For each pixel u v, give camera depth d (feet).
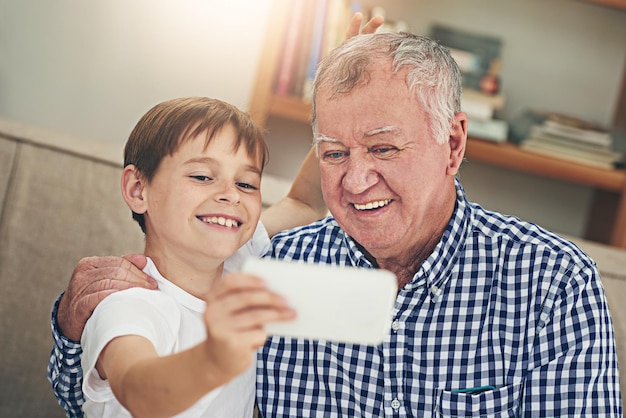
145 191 4.49
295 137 10.25
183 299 4.33
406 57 4.17
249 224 4.48
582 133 9.67
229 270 4.71
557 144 9.68
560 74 10.33
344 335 2.84
